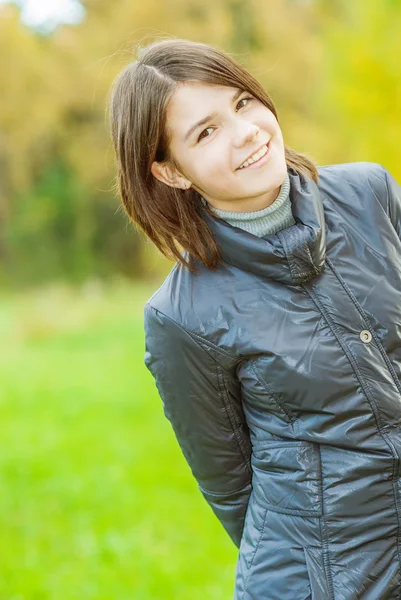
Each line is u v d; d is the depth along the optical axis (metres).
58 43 23.56
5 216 25.69
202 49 1.67
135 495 5.11
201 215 1.75
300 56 20.14
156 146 1.69
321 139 12.47
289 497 1.73
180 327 1.74
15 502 5.15
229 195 1.65
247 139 1.60
